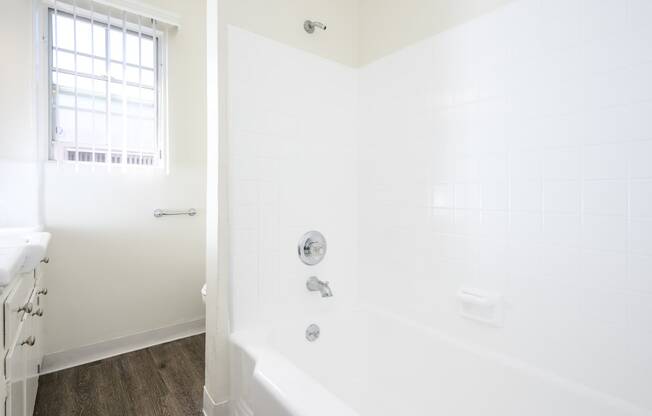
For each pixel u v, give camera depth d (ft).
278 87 4.98
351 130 5.94
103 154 6.53
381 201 5.58
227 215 4.49
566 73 3.47
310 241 5.27
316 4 5.44
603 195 3.23
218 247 4.42
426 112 4.86
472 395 4.03
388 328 5.20
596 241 3.28
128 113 6.81
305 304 5.31
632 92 3.06
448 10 4.57
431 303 4.78
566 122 3.47
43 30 5.92
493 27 4.07
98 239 6.54
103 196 6.57
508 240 3.92
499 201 4.00
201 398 5.35
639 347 3.03
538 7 3.67
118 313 6.83
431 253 4.79
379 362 5.27
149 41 7.05
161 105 7.26
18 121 5.66
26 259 3.35
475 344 4.23
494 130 4.06
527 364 3.74
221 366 4.43
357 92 6.02
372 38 5.74
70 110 6.17
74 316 6.31
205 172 7.91
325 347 5.24
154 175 7.19
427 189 4.85
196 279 7.90
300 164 5.25
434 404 4.42
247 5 4.66
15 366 3.18
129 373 6.06
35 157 5.77
